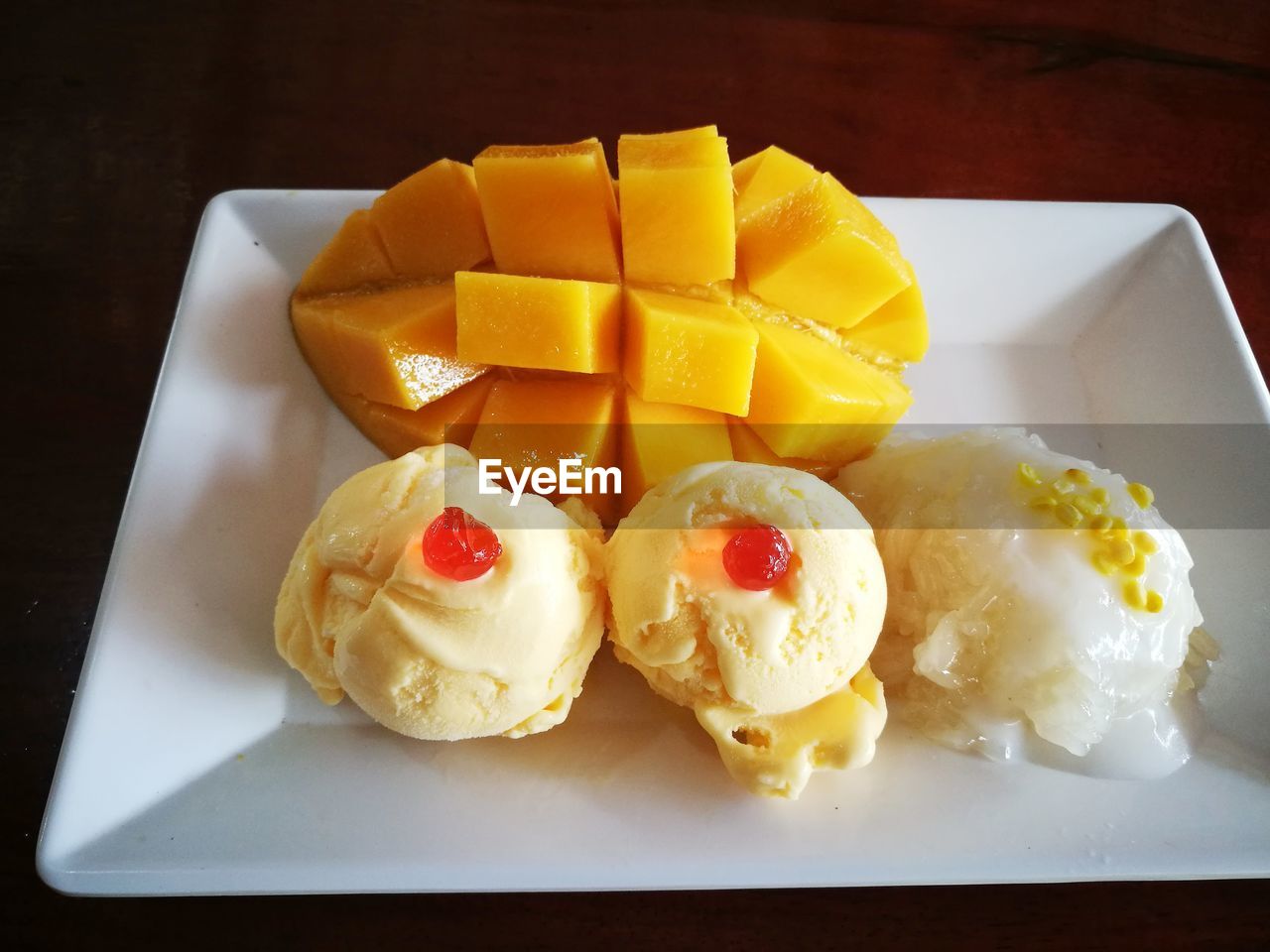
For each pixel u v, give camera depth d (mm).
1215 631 218
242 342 235
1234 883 196
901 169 293
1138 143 301
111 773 182
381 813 187
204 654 201
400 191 230
